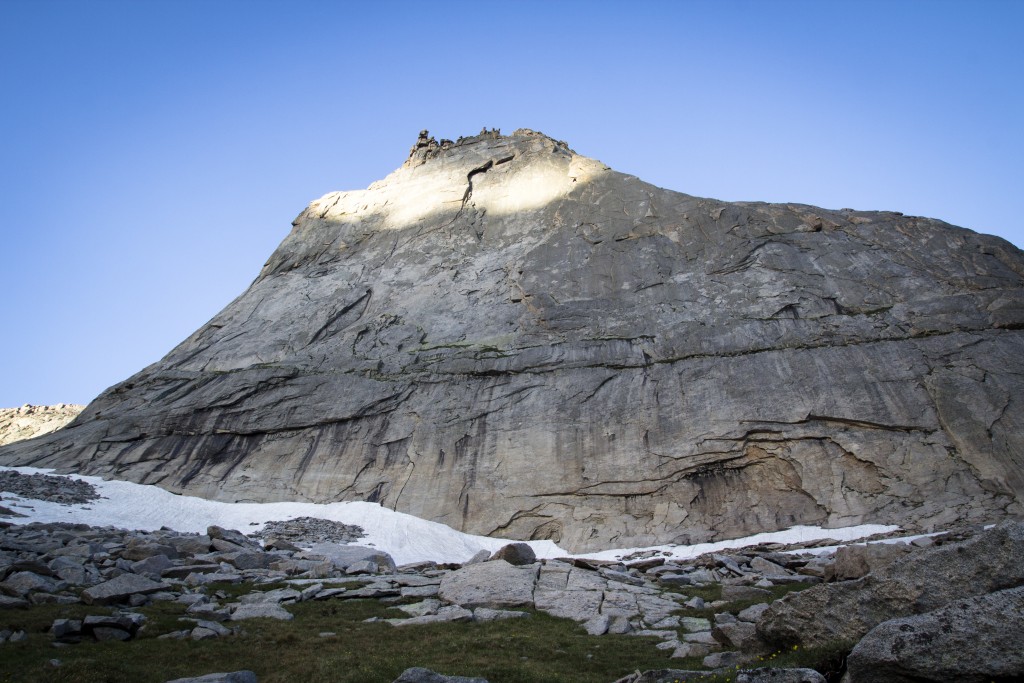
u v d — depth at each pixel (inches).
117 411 2034.9
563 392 1790.1
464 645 674.2
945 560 467.8
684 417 1648.6
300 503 1680.6
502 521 1574.8
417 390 1918.1
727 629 616.1
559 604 808.3
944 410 1510.8
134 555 1007.0
